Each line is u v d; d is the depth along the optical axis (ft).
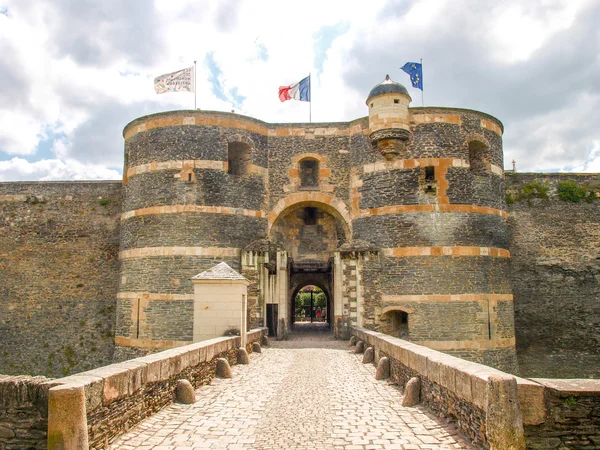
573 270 82.43
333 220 79.97
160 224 68.39
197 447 21.75
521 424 19.01
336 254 70.44
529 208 84.12
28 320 83.35
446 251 66.44
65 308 83.25
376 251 68.54
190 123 70.23
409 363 32.35
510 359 67.51
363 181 71.97
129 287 69.51
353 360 49.19
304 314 134.92
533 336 81.00
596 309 81.41
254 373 41.32
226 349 42.60
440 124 69.67
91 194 86.38
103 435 20.77
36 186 87.04
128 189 72.69
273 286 70.95
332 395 32.68
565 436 19.16
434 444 22.02
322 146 75.10
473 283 66.13
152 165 70.23
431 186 67.87
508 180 85.05
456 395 23.63
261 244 69.15
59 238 85.35
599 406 19.20
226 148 70.64
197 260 67.15
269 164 74.84
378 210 69.72
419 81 76.95
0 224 86.17
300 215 80.59
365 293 67.92
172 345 65.46
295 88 81.05
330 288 89.04
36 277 84.48
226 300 47.06
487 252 67.87
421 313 65.51
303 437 23.29
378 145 70.23
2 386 19.99
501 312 67.67
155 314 66.59
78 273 84.12
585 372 79.87
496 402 19.20
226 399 31.30
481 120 71.56
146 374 25.50
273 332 71.41
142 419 25.03
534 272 82.53
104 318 82.43
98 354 81.25
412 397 29.58
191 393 30.09
